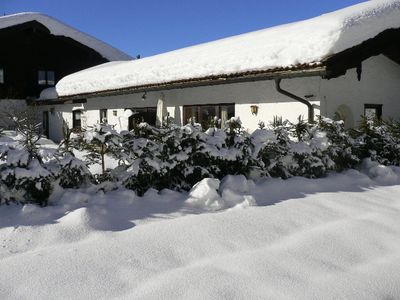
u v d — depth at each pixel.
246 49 9.99
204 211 4.86
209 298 2.82
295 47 8.58
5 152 4.88
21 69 22.19
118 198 4.91
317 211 4.85
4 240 3.75
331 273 3.28
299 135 6.95
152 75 12.48
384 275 3.27
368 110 10.29
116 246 3.63
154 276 3.16
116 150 5.38
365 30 8.59
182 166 5.59
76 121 18.77
